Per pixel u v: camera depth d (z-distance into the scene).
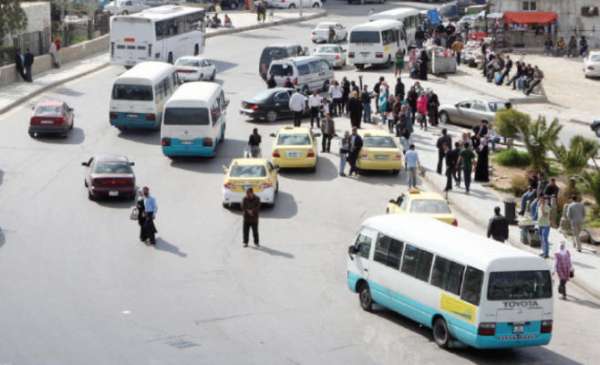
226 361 29.19
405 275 31.98
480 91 78.75
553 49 103.44
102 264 38.69
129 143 59.66
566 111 74.81
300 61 73.56
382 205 48.91
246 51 97.12
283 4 132.50
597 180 47.53
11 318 32.53
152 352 29.77
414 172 51.50
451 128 65.75
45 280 36.59
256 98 66.00
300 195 50.16
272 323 32.72
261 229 44.22
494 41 103.75
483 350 30.69
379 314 33.94
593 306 35.41
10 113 65.44
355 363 29.31
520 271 29.28
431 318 30.95
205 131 54.69
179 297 35.12
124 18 79.69
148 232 41.38
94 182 47.09
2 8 79.62
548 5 104.56
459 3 131.25
